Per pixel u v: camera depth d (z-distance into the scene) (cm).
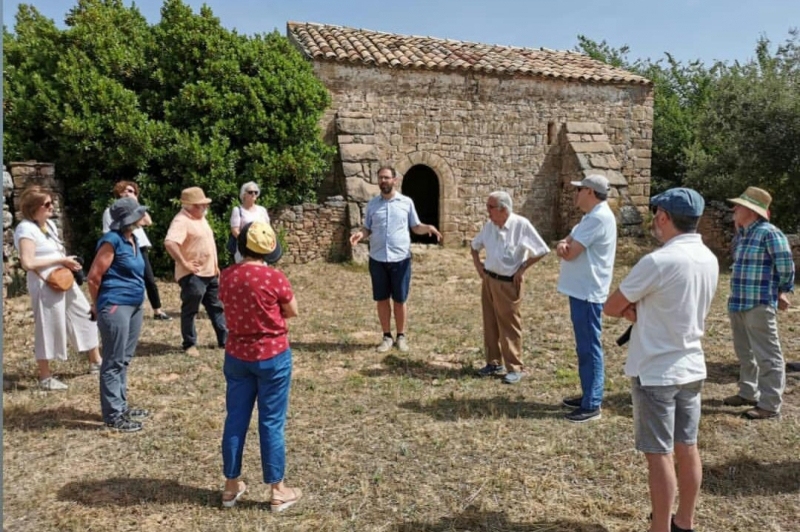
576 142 1529
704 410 492
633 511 342
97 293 444
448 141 1470
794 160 1327
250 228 334
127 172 1125
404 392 532
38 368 570
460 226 1498
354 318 819
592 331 462
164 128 1093
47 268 505
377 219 650
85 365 594
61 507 344
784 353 658
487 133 1502
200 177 1093
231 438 340
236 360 336
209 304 648
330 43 1422
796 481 379
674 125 2144
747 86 1443
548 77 1520
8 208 867
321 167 1266
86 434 441
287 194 1217
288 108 1212
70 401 502
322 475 385
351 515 338
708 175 1662
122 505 348
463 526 330
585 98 1579
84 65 1101
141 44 1177
